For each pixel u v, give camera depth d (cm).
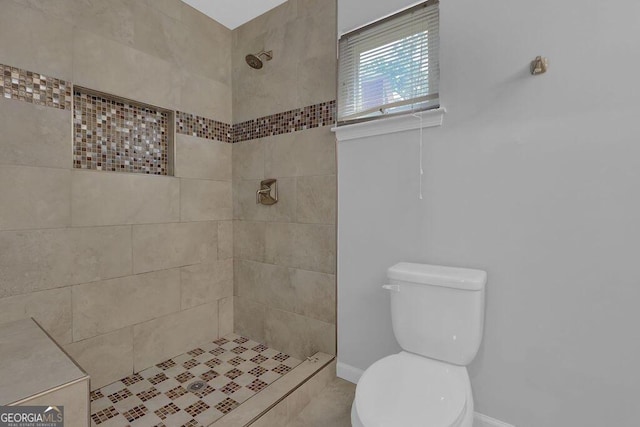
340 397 166
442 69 143
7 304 136
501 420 134
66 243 153
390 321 163
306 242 194
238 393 164
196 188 211
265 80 213
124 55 173
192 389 167
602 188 112
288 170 202
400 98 154
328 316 187
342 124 174
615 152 110
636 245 108
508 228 130
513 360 130
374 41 163
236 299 234
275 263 210
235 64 230
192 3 204
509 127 128
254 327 224
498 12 129
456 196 142
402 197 157
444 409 94
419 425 87
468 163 138
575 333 118
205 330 218
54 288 150
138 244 181
